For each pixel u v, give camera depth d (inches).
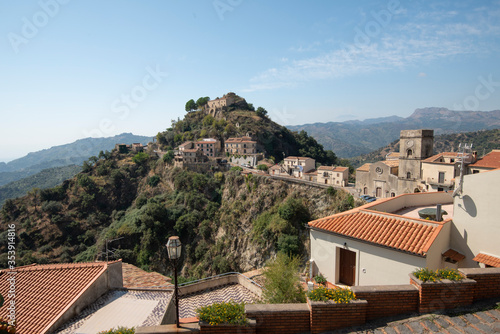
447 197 714.8
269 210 2632.9
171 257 335.3
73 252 3157.0
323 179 3048.7
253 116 5354.3
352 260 496.7
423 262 397.1
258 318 308.2
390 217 502.0
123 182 4215.1
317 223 546.9
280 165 3690.9
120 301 624.1
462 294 319.9
